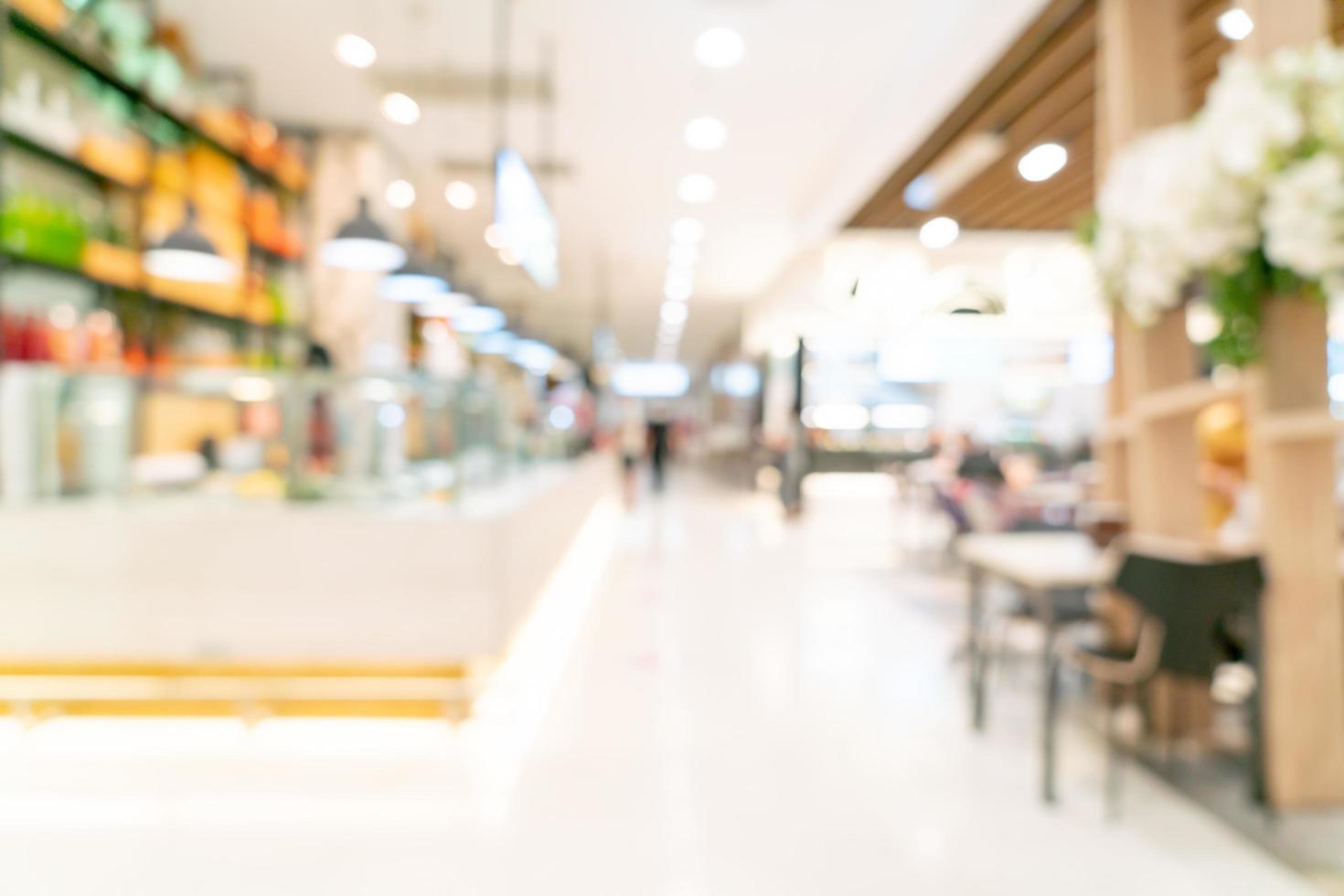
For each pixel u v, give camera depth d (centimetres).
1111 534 337
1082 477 767
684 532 913
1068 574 283
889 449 1524
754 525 990
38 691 318
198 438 454
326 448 370
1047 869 222
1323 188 221
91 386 330
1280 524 256
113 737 313
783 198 798
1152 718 313
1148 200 261
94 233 431
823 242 956
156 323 474
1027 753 303
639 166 706
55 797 263
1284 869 223
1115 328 342
